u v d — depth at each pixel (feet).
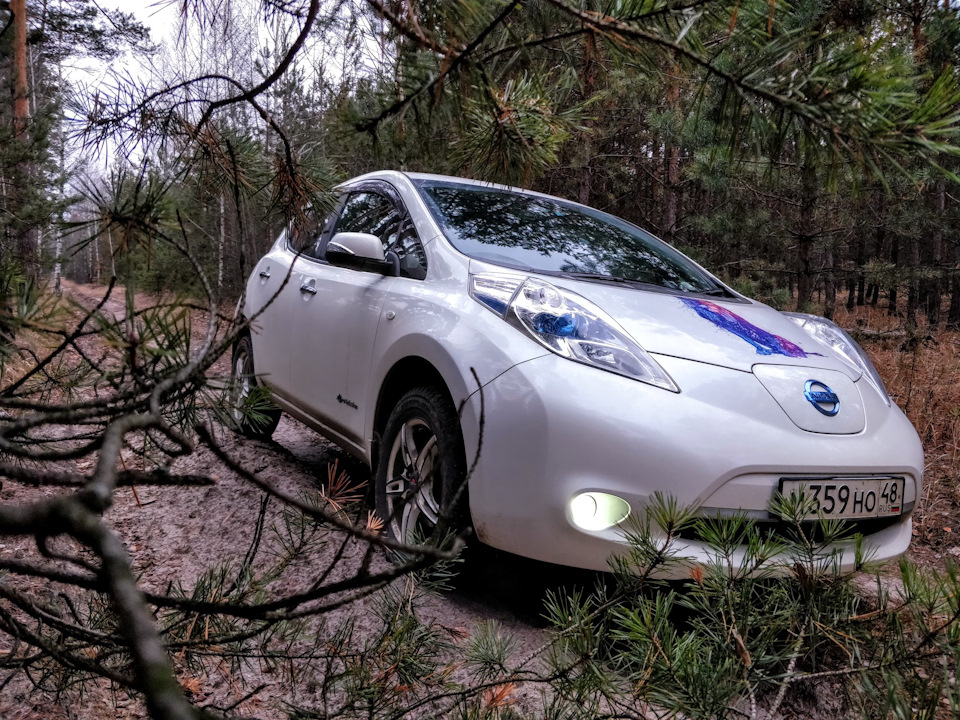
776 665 4.20
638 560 4.34
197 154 4.80
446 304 8.17
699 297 9.48
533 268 8.96
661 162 32.65
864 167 3.11
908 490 7.62
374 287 9.73
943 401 16.84
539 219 10.37
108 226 3.78
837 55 3.14
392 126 4.20
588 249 9.95
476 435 7.06
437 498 7.97
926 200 28.09
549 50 3.77
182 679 5.87
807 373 7.76
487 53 3.77
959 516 12.20
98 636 3.99
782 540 4.24
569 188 34.73
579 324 7.32
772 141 3.40
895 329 30.89
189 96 4.55
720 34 3.32
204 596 4.67
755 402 7.06
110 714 5.89
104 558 1.01
